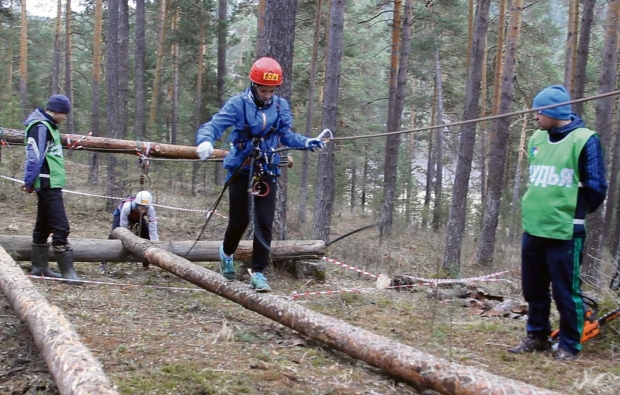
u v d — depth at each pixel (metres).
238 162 4.93
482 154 28.19
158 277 7.28
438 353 4.49
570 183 4.41
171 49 30.92
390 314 5.99
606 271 6.80
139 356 3.93
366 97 37.34
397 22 20.34
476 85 16.23
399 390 3.63
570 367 4.28
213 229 12.72
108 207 13.95
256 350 4.29
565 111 4.44
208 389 3.39
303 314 4.50
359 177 38.19
